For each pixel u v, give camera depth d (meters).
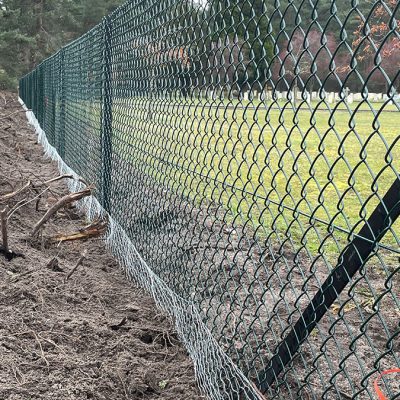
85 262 5.28
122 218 5.31
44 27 42.19
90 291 4.44
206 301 4.00
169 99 3.86
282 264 5.21
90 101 7.07
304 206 7.25
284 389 3.08
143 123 4.55
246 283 4.58
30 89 22.19
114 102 5.61
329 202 7.48
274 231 2.55
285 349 2.51
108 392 3.06
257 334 3.69
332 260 5.40
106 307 4.22
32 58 41.09
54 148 12.16
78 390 2.96
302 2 2.17
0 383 2.84
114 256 5.56
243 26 2.68
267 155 2.53
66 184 9.35
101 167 6.18
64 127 10.21
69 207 7.54
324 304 2.22
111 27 5.62
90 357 3.38
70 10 42.88
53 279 4.42
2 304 3.78
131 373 3.29
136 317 4.08
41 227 5.64
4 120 18.95
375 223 1.89
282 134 10.55
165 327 3.94
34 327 3.54
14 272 4.44
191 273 3.69
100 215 6.25
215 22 3.00
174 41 3.67
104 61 5.91
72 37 43.94
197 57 3.29
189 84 3.47
